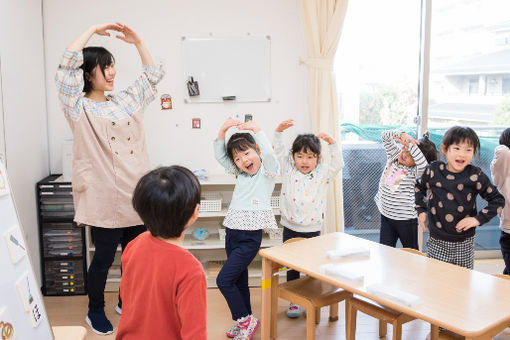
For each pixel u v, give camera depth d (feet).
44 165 10.62
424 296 5.50
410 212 9.12
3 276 3.48
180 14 10.89
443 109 11.89
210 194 11.12
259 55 11.14
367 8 11.40
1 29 8.54
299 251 7.21
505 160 9.05
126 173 8.18
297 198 8.95
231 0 10.97
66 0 10.59
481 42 11.73
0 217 3.62
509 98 12.03
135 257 4.21
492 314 5.04
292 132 11.48
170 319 4.05
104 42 10.70
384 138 9.34
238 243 8.23
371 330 8.52
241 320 7.93
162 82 11.03
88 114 7.88
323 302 7.23
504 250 9.30
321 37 10.82
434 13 11.46
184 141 11.25
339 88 11.59
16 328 3.51
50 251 10.08
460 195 7.65
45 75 10.73
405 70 11.71
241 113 11.29
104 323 8.57
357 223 12.21
